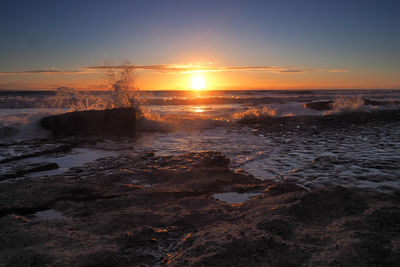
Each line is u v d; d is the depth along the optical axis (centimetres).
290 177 358
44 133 782
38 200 269
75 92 1007
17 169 388
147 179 354
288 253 156
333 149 536
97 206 260
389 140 629
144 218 223
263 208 234
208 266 150
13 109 1684
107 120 849
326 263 146
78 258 157
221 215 231
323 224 200
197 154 493
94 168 412
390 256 149
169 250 178
